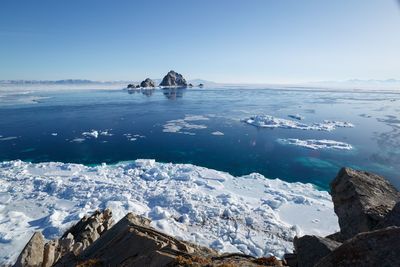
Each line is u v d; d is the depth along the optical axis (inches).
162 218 572.1
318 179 906.7
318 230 550.9
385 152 1171.3
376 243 144.3
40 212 605.6
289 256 261.7
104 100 3452.3
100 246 289.7
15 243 481.1
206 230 538.0
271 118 1852.9
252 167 1013.8
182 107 2711.6
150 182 788.0
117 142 1343.5
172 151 1200.2
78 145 1290.6
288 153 1171.3
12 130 1603.1
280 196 713.0
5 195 691.4
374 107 2807.6
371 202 305.1
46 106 2753.4
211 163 1055.6
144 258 223.0
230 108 2650.1
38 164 960.9
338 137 1453.0
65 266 268.5
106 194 691.4
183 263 205.9
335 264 148.5
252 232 532.1
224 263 208.5
